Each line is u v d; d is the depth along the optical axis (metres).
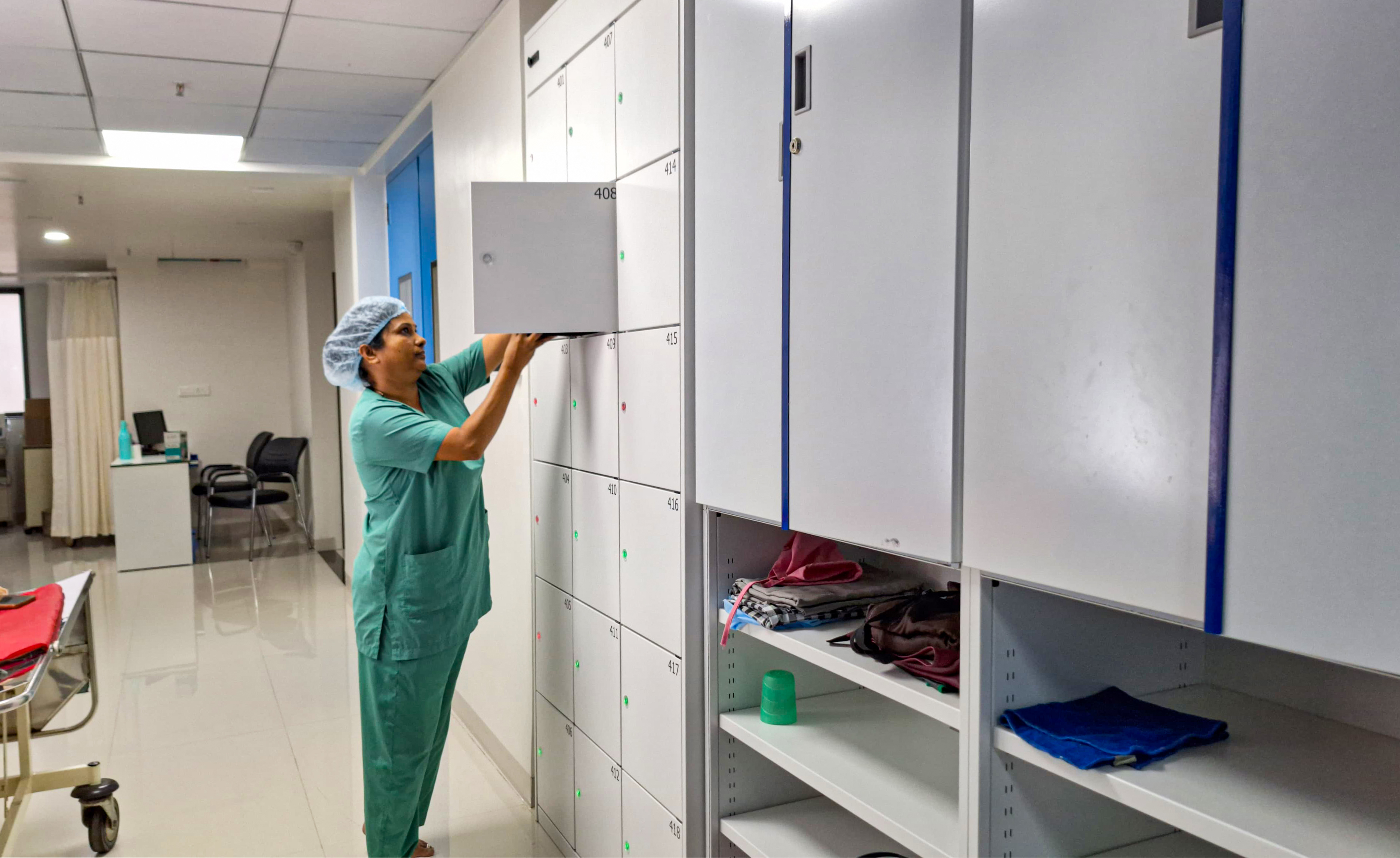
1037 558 1.01
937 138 1.13
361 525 5.56
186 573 6.08
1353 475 0.72
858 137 1.26
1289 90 0.75
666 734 1.84
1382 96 0.69
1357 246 0.71
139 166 4.60
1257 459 0.78
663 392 1.81
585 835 2.27
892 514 1.22
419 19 2.91
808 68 1.36
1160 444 0.87
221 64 3.32
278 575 5.99
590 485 2.18
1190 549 0.84
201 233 6.64
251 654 4.25
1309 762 0.99
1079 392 0.95
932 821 1.27
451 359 2.51
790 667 1.83
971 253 1.09
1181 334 0.84
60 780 2.44
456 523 2.23
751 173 1.52
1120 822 1.22
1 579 6.12
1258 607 0.79
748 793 1.79
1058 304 0.97
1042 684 1.14
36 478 8.12
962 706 1.13
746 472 1.56
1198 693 1.23
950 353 1.12
